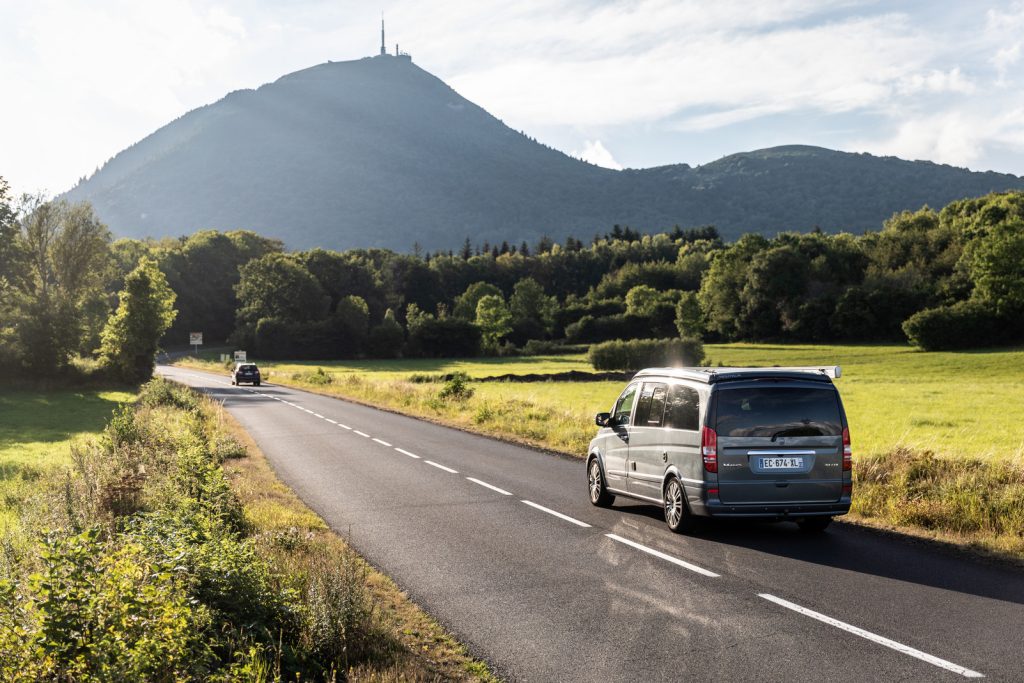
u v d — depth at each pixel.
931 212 129.75
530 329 143.12
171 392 34.94
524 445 22.09
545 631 6.72
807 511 10.10
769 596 7.66
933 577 8.34
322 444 22.41
